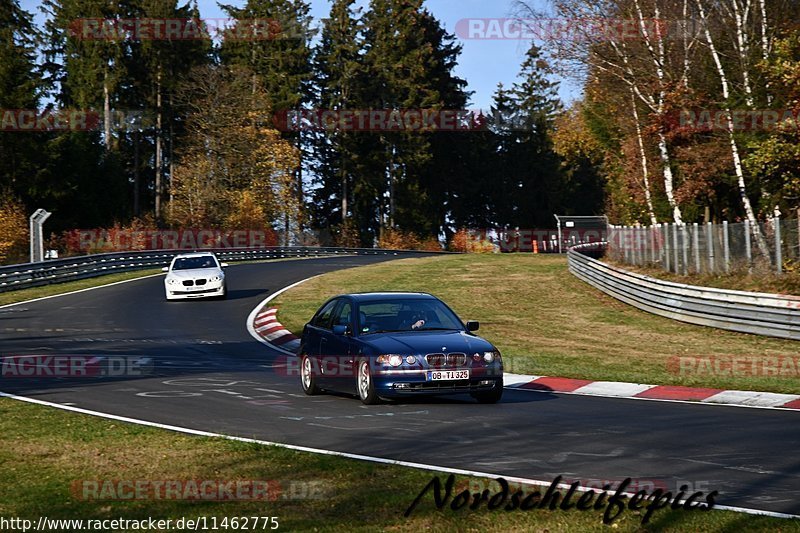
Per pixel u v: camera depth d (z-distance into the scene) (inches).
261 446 884.0
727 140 3080.7
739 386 1448.1
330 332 1289.4
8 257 5167.3
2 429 1019.9
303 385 1349.7
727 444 907.4
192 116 6875.0
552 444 903.7
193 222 6437.0
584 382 1514.5
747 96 2947.8
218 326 2452.0
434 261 4859.7
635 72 3383.4
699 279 2618.1
